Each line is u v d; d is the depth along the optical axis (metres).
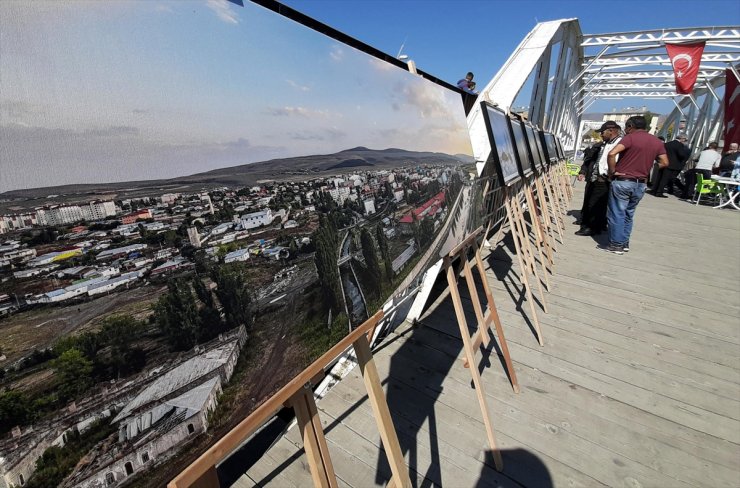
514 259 4.77
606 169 5.55
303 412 1.07
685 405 2.26
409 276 1.67
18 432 0.48
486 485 1.77
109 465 0.57
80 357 0.54
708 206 8.63
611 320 3.28
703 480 1.78
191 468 0.69
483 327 2.14
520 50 6.11
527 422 2.14
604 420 2.15
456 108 2.68
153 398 0.64
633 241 5.73
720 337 3.00
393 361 2.73
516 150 3.07
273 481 1.87
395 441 1.37
